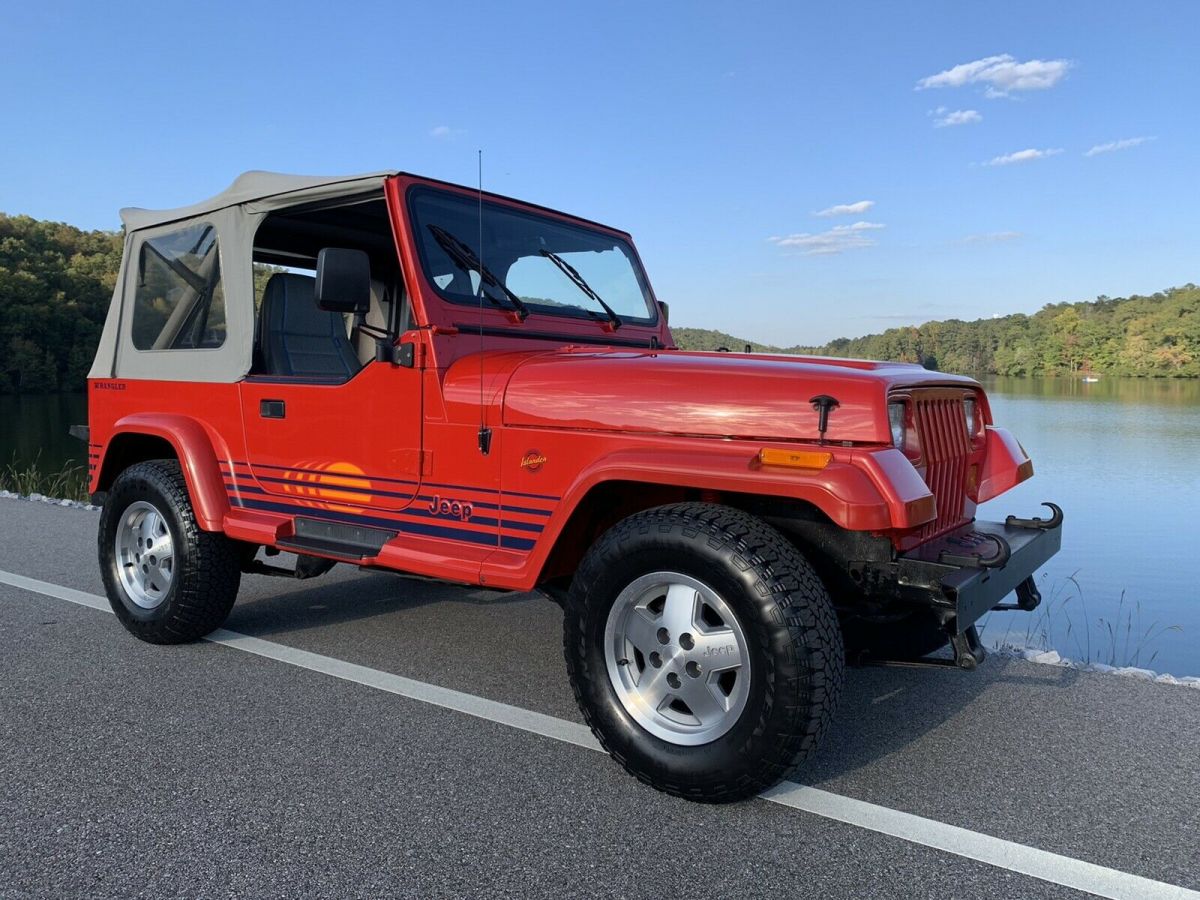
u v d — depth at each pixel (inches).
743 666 98.2
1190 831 98.5
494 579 119.3
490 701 136.8
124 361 177.5
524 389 120.1
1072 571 420.8
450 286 134.4
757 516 109.1
